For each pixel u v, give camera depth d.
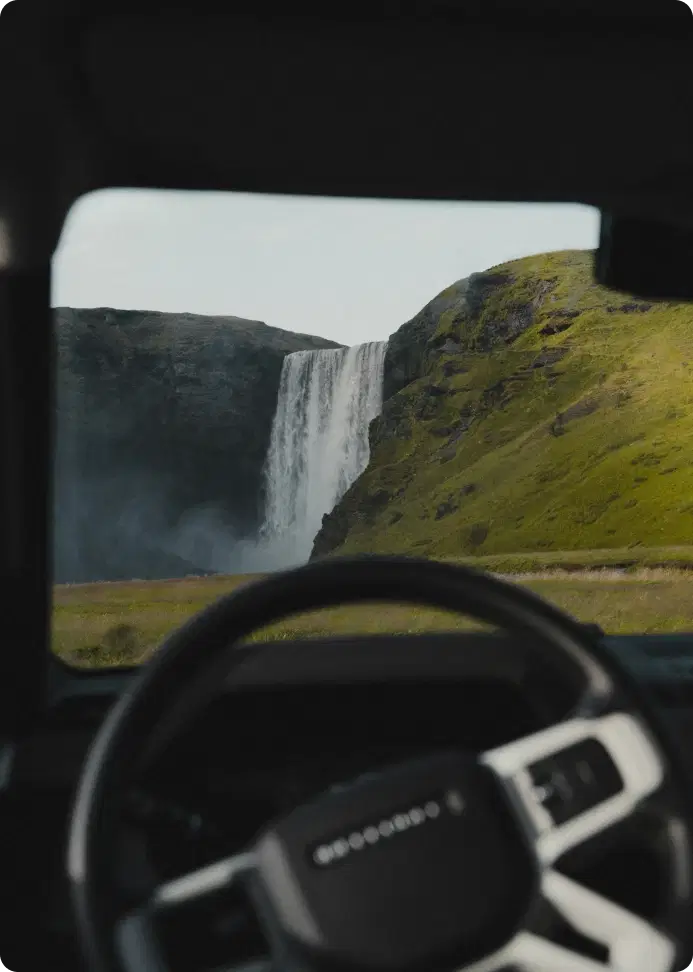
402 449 81.56
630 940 1.03
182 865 1.41
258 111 1.98
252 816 1.60
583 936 1.08
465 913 0.97
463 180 2.30
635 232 2.26
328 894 0.97
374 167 2.23
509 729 1.82
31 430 1.96
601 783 1.05
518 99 2.02
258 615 1.09
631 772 1.06
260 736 1.69
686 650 2.28
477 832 1.00
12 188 1.86
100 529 78.81
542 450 74.44
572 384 77.19
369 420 84.44
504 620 1.14
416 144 2.14
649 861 1.48
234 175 2.21
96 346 87.06
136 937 0.98
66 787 1.66
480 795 1.02
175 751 1.65
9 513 1.90
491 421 81.94
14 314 1.94
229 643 1.08
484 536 67.44
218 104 1.94
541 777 1.06
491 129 2.10
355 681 1.74
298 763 1.71
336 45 1.84
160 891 1.00
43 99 1.77
